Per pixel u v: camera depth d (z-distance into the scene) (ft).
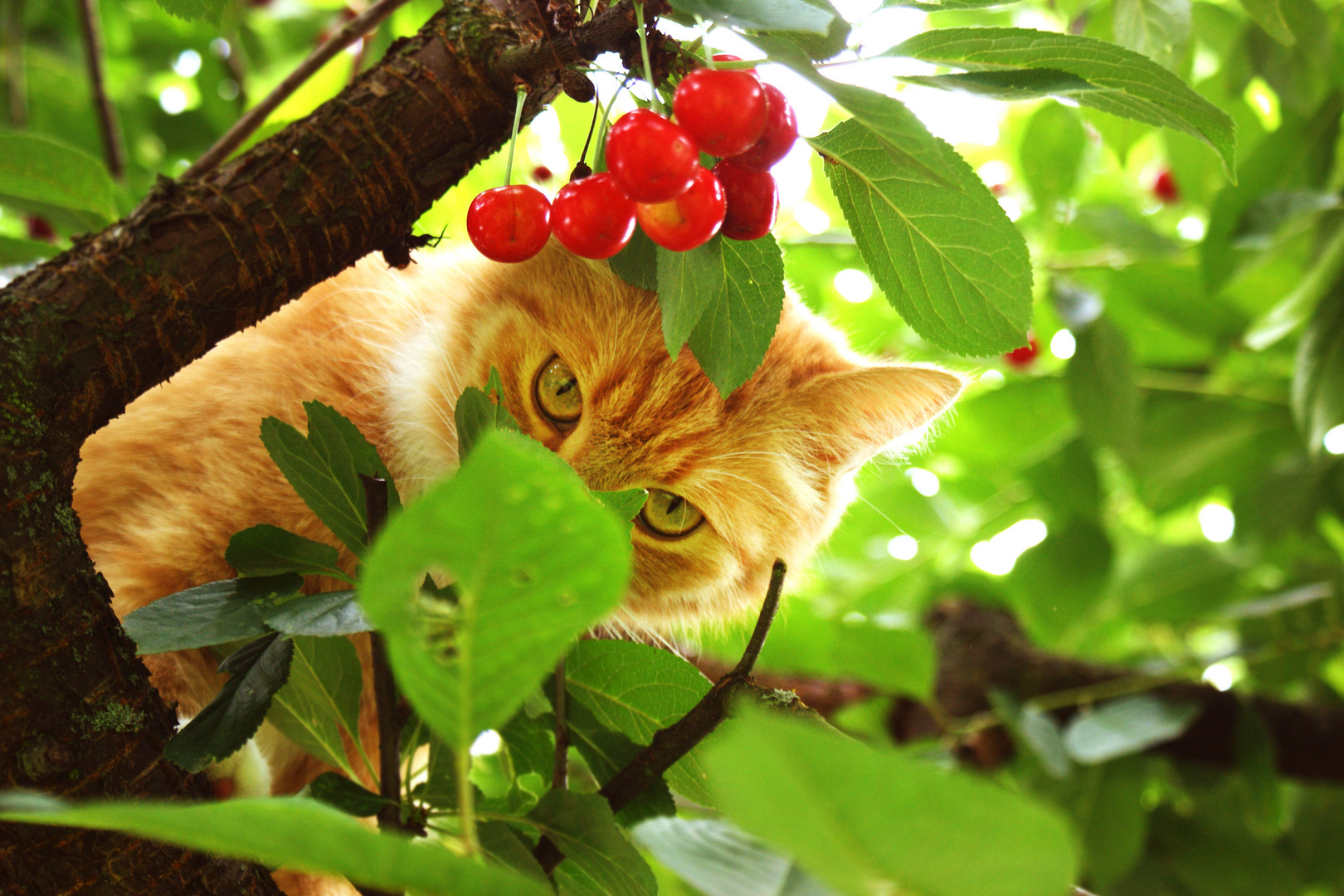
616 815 1.42
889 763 0.72
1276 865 2.71
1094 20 2.17
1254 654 2.98
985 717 2.84
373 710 1.91
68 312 1.28
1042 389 3.14
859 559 3.58
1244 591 3.26
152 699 1.27
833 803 0.73
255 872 1.31
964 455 3.31
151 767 1.24
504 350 1.94
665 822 1.12
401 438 1.95
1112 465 3.44
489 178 2.04
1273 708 2.91
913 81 1.28
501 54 1.39
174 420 1.85
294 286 1.38
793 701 1.30
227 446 1.82
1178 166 2.85
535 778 1.62
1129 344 2.75
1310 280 2.55
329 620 1.25
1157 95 1.30
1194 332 3.17
